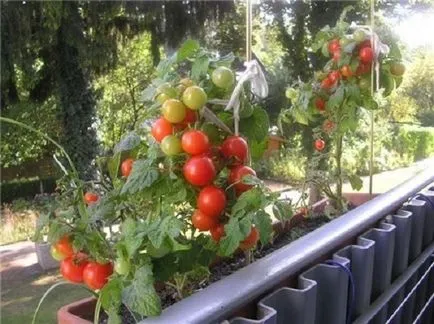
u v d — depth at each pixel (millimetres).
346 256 1141
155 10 4621
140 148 853
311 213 1505
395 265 1422
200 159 753
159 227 688
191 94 760
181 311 667
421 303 1601
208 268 933
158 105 804
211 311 673
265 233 749
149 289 646
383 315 1256
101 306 732
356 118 1543
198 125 796
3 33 3826
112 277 704
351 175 1612
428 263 1647
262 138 907
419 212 1539
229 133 845
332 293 1030
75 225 732
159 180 775
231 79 819
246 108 863
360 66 1494
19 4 3971
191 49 856
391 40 1545
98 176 873
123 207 780
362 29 1484
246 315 814
